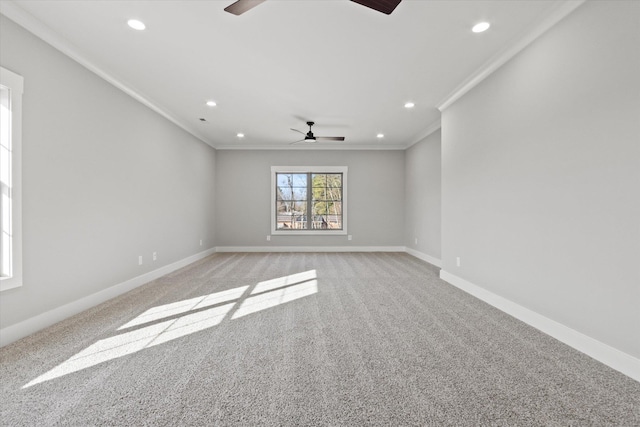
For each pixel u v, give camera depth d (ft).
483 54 9.87
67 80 9.28
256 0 5.72
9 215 7.57
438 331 8.29
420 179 20.65
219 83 12.10
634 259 5.93
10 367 6.37
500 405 5.16
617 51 6.20
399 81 11.91
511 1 7.34
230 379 5.94
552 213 7.91
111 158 11.34
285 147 23.73
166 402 5.23
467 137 12.12
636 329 5.91
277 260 19.86
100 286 10.79
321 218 24.25
